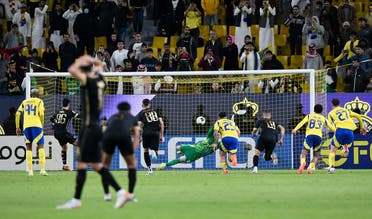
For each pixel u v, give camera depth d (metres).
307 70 82.06
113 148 43.59
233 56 96.12
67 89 87.94
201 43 103.06
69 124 86.19
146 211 39.78
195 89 87.25
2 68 98.75
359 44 94.38
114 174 73.44
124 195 40.28
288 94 85.50
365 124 84.31
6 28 110.31
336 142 74.38
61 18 103.81
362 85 89.88
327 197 47.97
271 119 78.38
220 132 74.50
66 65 97.75
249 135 84.38
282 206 42.47
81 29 101.81
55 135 78.38
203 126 85.19
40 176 71.00
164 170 82.62
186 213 38.84
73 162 83.56
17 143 83.25
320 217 37.19
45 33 107.81
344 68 95.31
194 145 77.06
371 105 84.56
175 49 103.75
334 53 100.00
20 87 94.62
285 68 102.31
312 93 82.25
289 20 102.12
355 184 58.75
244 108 85.44
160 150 84.69
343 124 74.12
